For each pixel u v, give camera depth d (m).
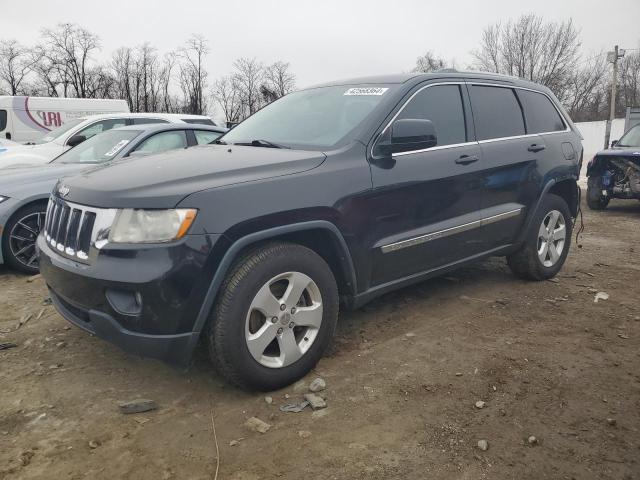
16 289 4.98
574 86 42.59
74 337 3.83
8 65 42.12
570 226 5.16
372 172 3.38
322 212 3.10
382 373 3.24
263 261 2.87
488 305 4.39
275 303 2.95
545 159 4.75
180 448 2.56
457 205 3.97
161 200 2.66
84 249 2.83
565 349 3.56
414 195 3.63
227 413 2.86
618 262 5.89
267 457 2.49
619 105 43.12
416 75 3.99
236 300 2.78
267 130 4.03
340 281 3.43
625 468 2.38
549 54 41.28
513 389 3.05
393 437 2.62
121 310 2.70
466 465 2.41
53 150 8.63
